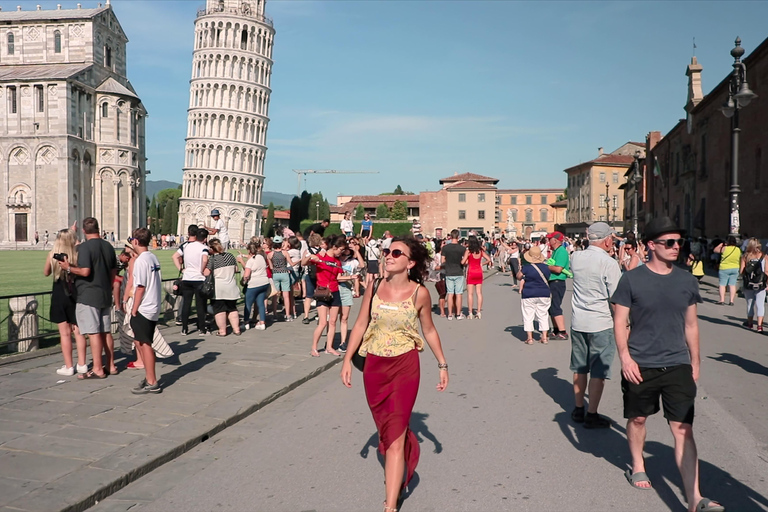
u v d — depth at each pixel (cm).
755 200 4053
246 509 475
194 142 11131
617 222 10475
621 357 494
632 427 514
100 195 8788
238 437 659
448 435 657
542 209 14800
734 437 645
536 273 1266
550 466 565
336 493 504
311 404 795
